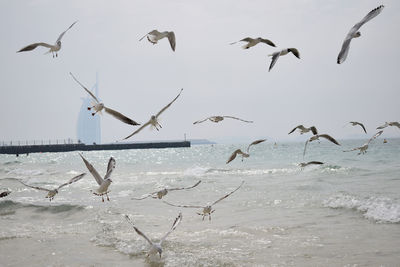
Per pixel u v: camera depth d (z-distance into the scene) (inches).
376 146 3095.5
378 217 518.0
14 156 4503.0
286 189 816.9
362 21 164.9
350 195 677.9
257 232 474.3
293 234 459.8
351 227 478.6
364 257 366.6
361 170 1113.4
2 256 413.4
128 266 371.6
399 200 593.6
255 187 872.3
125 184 1052.5
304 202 653.9
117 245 441.7
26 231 526.0
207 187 915.4
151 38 305.0
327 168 1191.6
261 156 2347.4
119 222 558.6
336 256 373.4
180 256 390.6
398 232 445.7
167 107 261.0
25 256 411.5
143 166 1968.5
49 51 283.6
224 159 2417.6
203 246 423.2
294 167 1412.4
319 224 502.0
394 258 358.6
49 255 411.8
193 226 521.3
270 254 387.2
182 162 2231.8
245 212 605.6
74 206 682.2
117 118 249.3
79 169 1871.3
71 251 425.7
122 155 4256.9
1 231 526.0
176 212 628.1
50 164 2388.0
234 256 385.7
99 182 213.6
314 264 354.6
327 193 732.7
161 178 1216.8
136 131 253.8
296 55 294.8
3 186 1025.5
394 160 1497.3
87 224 562.3
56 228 543.8
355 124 497.0
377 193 697.0
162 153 4382.4
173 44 313.7
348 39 161.8
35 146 5108.3
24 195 866.1
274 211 600.4
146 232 493.7
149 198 784.3
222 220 553.9
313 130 409.1
